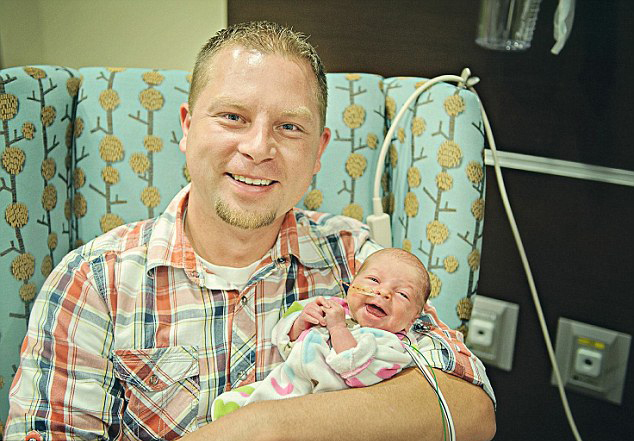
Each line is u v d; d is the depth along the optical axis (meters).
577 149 1.35
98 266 1.02
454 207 1.21
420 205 1.25
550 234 1.44
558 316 1.47
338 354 0.94
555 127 1.37
